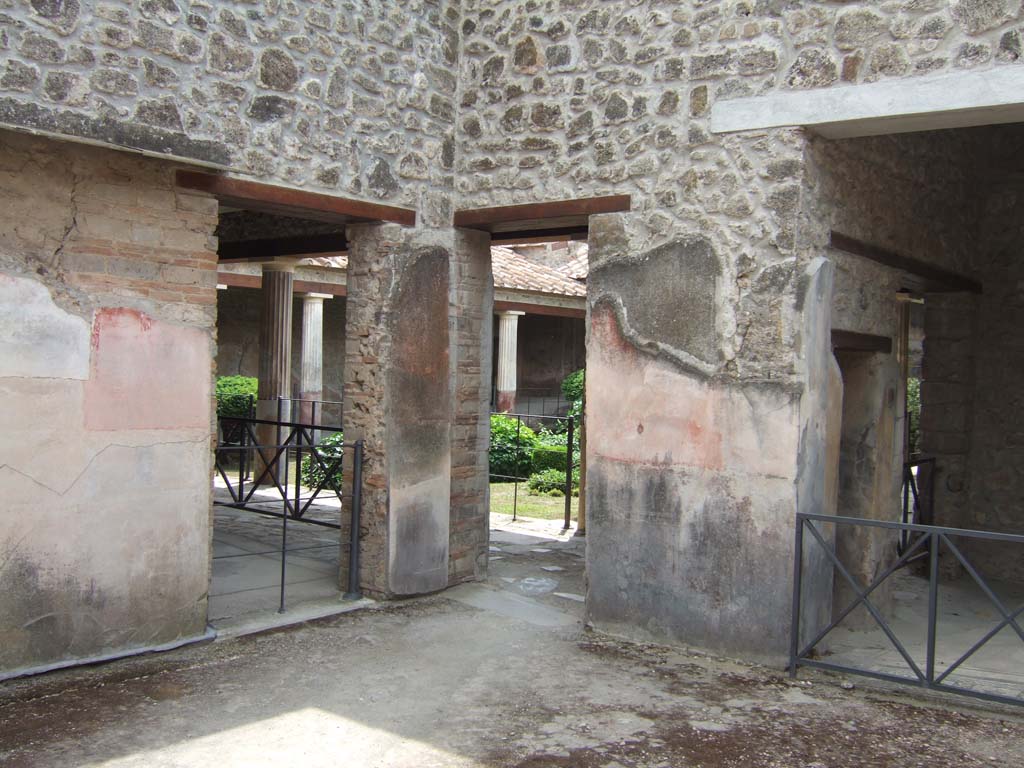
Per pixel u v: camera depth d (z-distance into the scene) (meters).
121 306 4.83
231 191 5.21
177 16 4.89
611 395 5.65
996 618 6.37
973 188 7.26
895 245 6.05
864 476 5.93
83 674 4.72
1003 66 4.42
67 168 4.62
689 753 4.02
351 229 6.26
